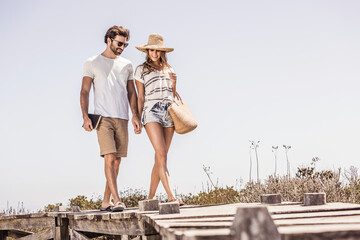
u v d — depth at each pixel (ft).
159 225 7.92
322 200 12.96
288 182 23.12
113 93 16.96
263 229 5.16
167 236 7.01
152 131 16.46
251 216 5.19
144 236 11.60
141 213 11.78
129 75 18.04
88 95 17.01
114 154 16.60
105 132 16.53
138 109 17.33
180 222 8.44
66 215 17.56
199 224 7.52
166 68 17.43
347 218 8.93
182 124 16.48
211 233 5.44
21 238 21.80
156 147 16.30
